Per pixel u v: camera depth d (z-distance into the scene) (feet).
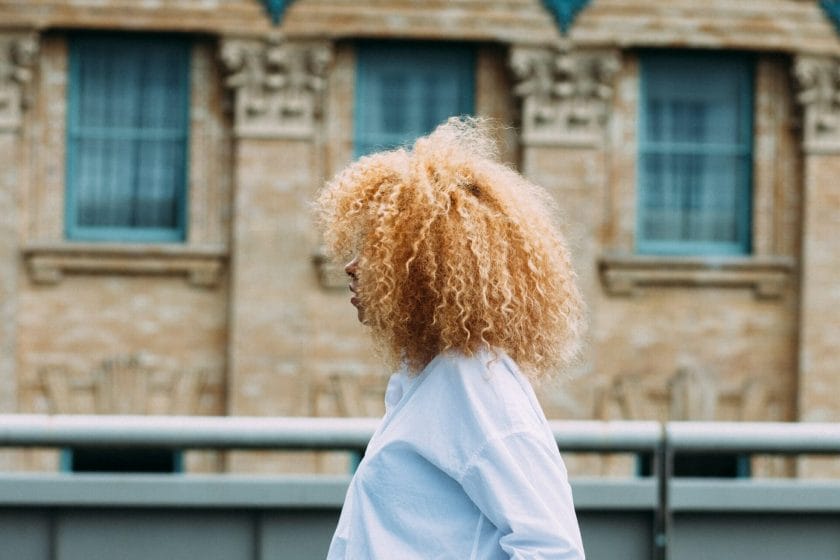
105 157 52.54
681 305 53.47
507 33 52.11
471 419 9.25
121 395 51.85
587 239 52.47
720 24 52.85
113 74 52.39
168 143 52.70
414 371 9.75
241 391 51.44
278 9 51.57
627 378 53.06
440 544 9.29
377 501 9.49
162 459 52.60
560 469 9.26
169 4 51.31
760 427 16.66
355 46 52.65
